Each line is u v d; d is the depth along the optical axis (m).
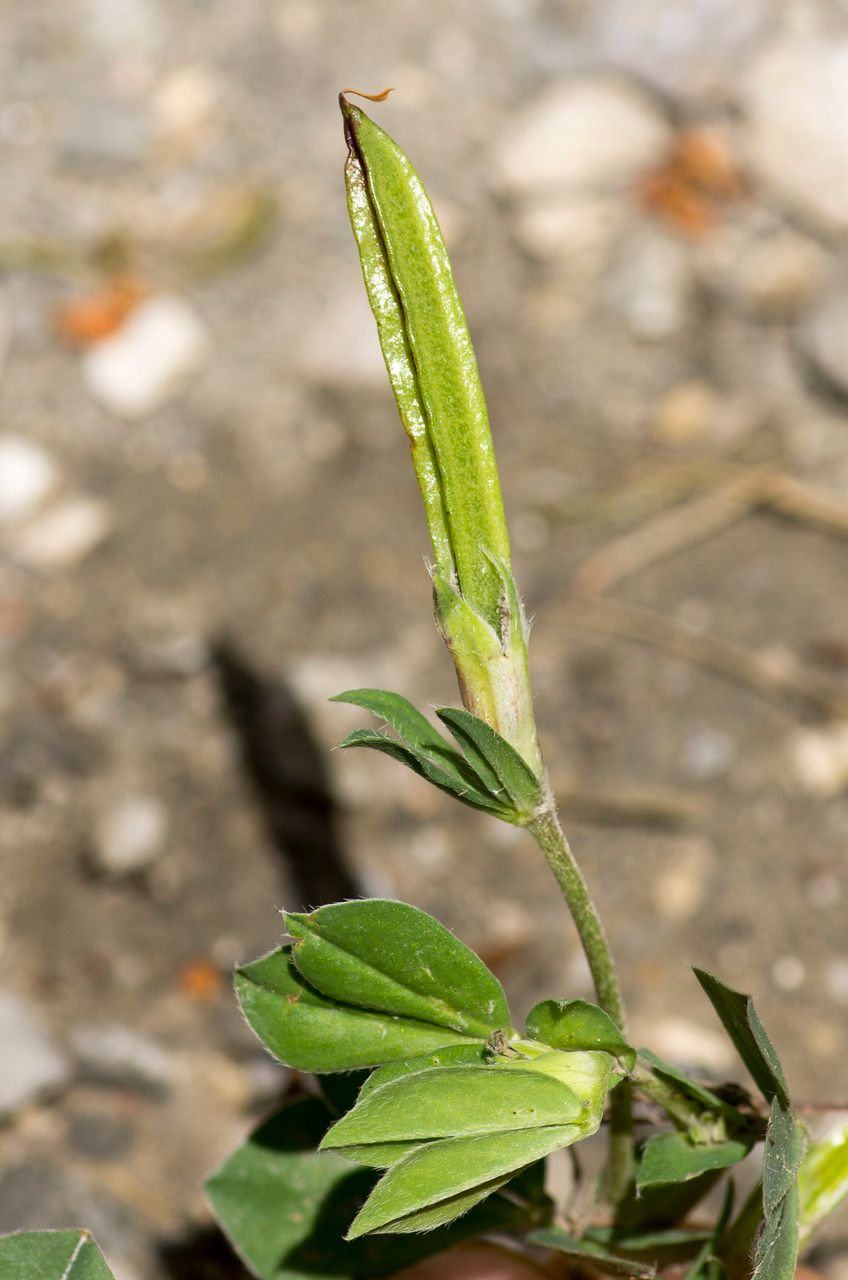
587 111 0.71
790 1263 0.24
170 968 0.49
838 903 0.49
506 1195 0.27
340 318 0.66
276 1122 0.28
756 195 0.69
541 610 0.58
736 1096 0.25
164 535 0.60
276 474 0.62
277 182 0.71
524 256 0.69
